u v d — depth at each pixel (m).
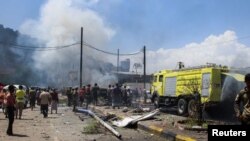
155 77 31.17
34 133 15.37
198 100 17.20
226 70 23.06
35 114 26.34
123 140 13.72
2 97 26.36
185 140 12.32
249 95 7.51
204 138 12.30
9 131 14.85
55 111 30.53
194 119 16.53
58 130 16.56
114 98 32.62
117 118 21.36
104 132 15.82
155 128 15.33
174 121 17.61
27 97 35.22
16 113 22.19
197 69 24.44
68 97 38.09
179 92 26.16
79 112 29.70
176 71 27.34
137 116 19.95
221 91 22.62
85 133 15.49
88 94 34.62
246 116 7.44
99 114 26.28
